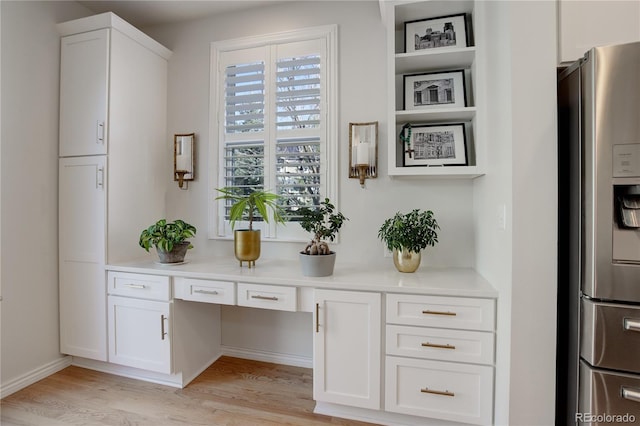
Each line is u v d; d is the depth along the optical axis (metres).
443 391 1.52
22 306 1.98
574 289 1.19
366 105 2.12
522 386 1.25
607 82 1.05
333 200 2.17
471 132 1.86
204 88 2.47
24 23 1.98
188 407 1.80
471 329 1.47
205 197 2.46
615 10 1.23
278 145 2.31
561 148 1.28
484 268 1.71
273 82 2.31
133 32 2.22
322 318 1.66
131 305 2.01
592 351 1.10
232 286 1.82
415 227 1.80
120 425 1.64
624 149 1.04
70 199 2.15
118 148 2.14
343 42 2.17
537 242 1.22
